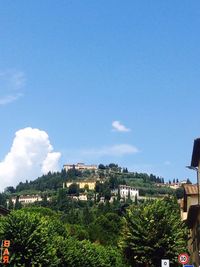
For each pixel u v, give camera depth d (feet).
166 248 195.93
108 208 654.12
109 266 312.91
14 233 197.77
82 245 283.59
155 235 197.98
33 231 201.98
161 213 201.87
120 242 203.72
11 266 193.06
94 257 296.30
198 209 167.32
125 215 205.57
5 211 248.32
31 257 197.47
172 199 310.24
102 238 463.01
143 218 201.16
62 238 251.19
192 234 205.98
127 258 204.13
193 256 203.31
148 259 196.03
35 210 422.82
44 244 203.72
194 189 203.21
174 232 198.90
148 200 220.64
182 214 252.01
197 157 168.86
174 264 195.52
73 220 574.97
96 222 491.31
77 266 257.96
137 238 197.98
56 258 208.85
